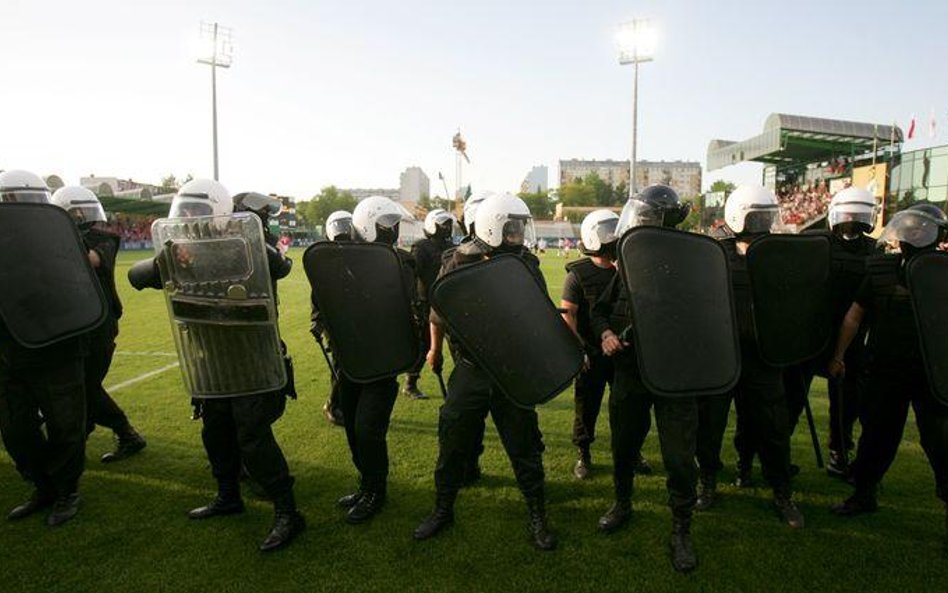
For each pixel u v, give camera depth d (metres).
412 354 3.44
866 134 30.69
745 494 3.80
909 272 2.99
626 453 3.22
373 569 2.92
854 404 4.08
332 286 3.29
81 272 3.38
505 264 3.07
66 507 3.43
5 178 3.83
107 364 4.27
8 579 2.83
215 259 3.03
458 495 3.76
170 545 3.15
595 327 3.23
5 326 3.22
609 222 3.55
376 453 3.38
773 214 3.40
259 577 2.85
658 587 2.77
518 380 3.03
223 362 3.09
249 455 3.09
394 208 4.02
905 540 3.19
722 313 3.00
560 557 3.03
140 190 52.56
